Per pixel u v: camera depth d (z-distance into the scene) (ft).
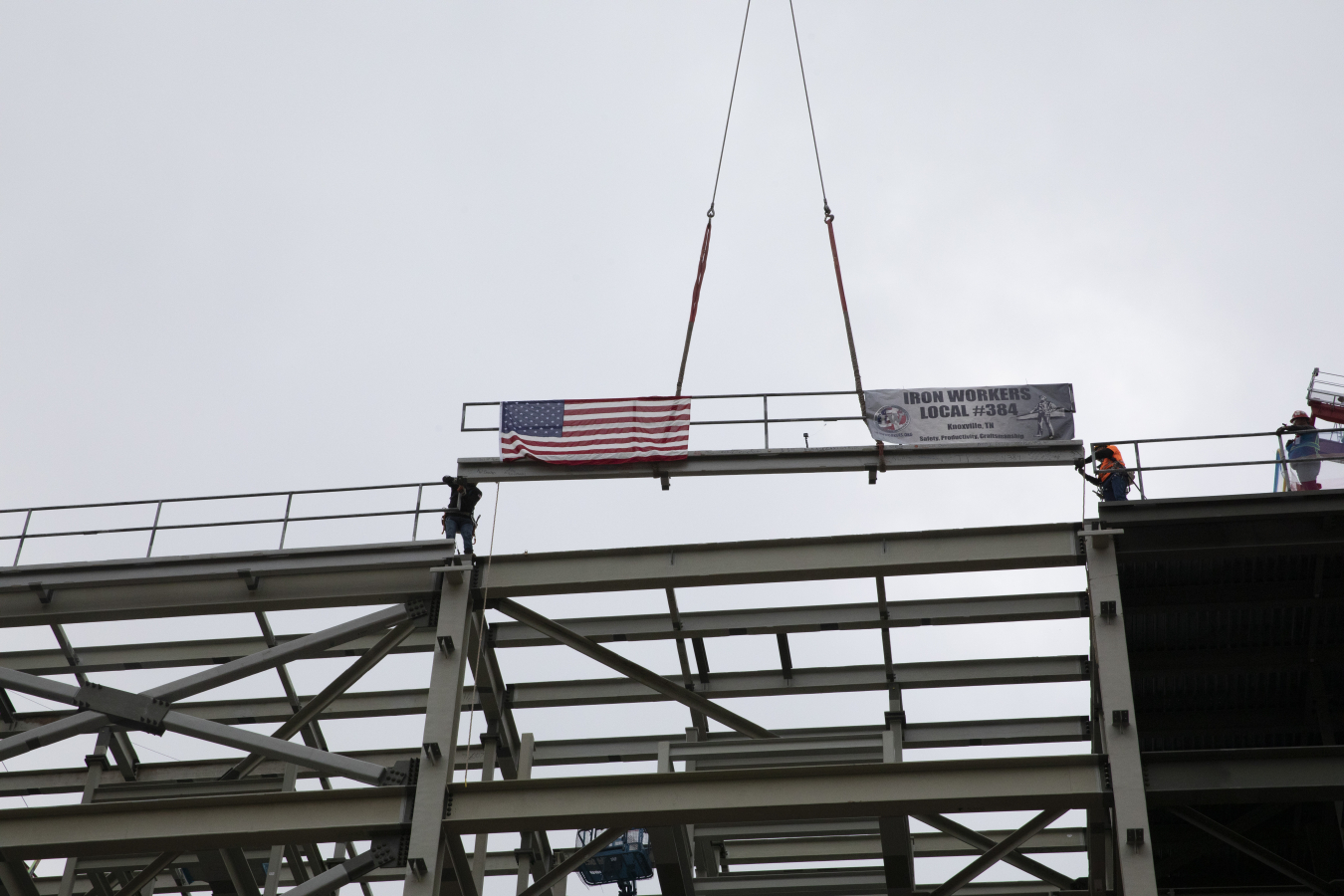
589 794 75.97
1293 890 84.89
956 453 89.35
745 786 75.46
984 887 104.17
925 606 95.86
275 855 100.37
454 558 86.02
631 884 110.32
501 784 76.48
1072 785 73.77
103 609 87.92
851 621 96.32
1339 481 85.71
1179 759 74.08
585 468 90.99
